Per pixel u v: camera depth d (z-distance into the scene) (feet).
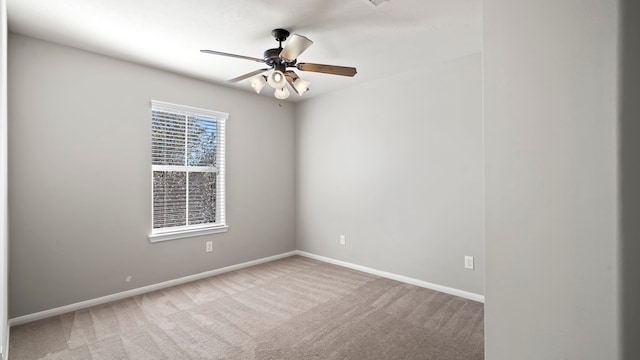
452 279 10.21
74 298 9.01
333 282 11.35
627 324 2.91
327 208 14.10
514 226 3.68
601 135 3.08
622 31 2.90
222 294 10.22
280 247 14.88
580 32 3.20
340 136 13.52
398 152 11.55
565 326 3.32
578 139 3.22
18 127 8.16
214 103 12.35
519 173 3.63
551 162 3.41
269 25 7.79
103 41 8.64
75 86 9.06
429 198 10.74
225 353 6.79
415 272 11.11
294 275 12.19
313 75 11.66
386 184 11.94
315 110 14.57
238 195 13.20
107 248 9.65
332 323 8.15
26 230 8.27
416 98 11.04
